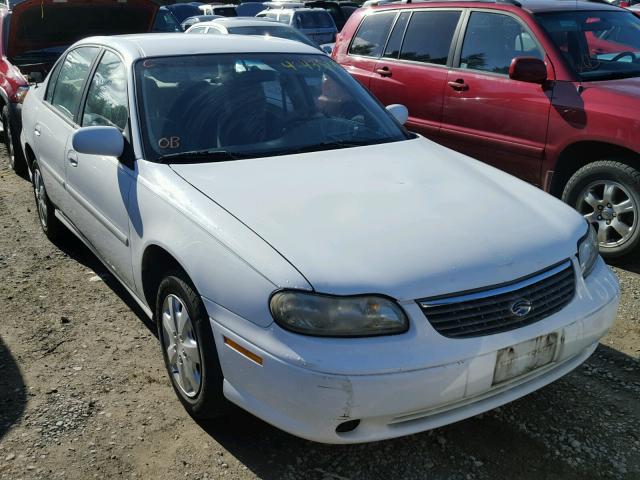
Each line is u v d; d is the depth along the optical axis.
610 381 3.32
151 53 3.69
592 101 4.77
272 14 17.08
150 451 2.79
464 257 2.50
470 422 2.99
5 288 4.34
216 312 2.58
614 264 4.80
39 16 7.00
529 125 5.18
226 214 2.72
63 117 4.36
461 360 2.35
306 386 2.29
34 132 4.86
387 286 2.36
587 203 4.88
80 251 5.02
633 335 3.76
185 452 2.79
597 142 4.77
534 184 5.32
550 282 2.63
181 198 2.90
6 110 6.79
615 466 2.71
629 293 4.30
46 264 4.75
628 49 5.52
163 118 3.40
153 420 2.99
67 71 4.61
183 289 2.81
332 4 19.25
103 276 4.56
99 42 4.18
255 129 3.51
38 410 3.05
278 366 2.34
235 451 2.80
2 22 7.46
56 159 4.34
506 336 2.45
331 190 2.94
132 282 3.42
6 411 3.04
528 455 2.77
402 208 2.81
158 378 3.33
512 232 2.72
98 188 3.61
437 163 3.41
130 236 3.27
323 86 3.95
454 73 5.79
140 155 3.28
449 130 5.85
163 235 2.92
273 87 3.75
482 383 2.43
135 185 3.21
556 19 5.40
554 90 5.03
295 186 2.96
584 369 3.42
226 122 3.48
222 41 4.02
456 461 2.74
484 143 5.56
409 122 6.21
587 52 5.27
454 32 5.89
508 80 5.36
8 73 6.94
